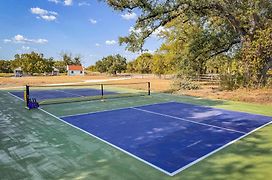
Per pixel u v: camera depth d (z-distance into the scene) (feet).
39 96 60.90
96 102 48.96
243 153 18.94
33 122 30.81
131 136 24.25
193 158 18.10
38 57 266.77
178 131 26.00
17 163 17.49
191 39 73.97
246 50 58.49
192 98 54.44
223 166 16.48
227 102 47.62
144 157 18.44
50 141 22.66
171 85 77.97
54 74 273.95
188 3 55.57
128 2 55.88
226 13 59.57
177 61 79.97
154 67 155.94
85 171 15.97
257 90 57.11
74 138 23.61
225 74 71.51
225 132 25.36
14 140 23.04
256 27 57.57
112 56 243.60
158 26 60.49
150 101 50.14
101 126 28.53
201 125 28.66
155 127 27.89
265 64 57.62
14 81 128.88
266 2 57.26
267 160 17.39
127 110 39.34
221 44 72.38
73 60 352.28
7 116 34.81
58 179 14.87
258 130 25.89
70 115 35.29
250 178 14.58
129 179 14.69
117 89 80.28
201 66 79.51
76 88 87.66
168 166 16.66
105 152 19.58
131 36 61.57
